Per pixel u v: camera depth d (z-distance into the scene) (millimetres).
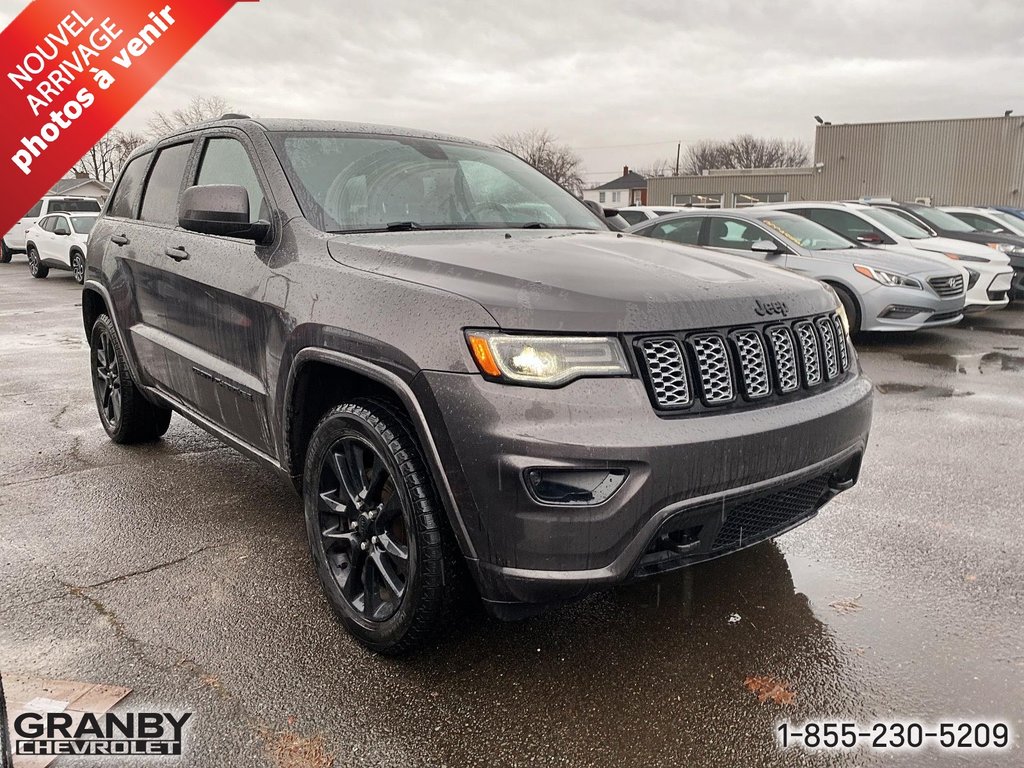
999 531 3549
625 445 2078
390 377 2303
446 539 2303
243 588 3010
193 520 3664
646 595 2979
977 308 10680
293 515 3732
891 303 8133
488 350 2137
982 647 2619
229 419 3379
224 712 2271
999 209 17438
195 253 3459
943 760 2078
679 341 2246
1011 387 6551
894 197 34719
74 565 3195
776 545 3410
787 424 2352
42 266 17562
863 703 2332
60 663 2504
